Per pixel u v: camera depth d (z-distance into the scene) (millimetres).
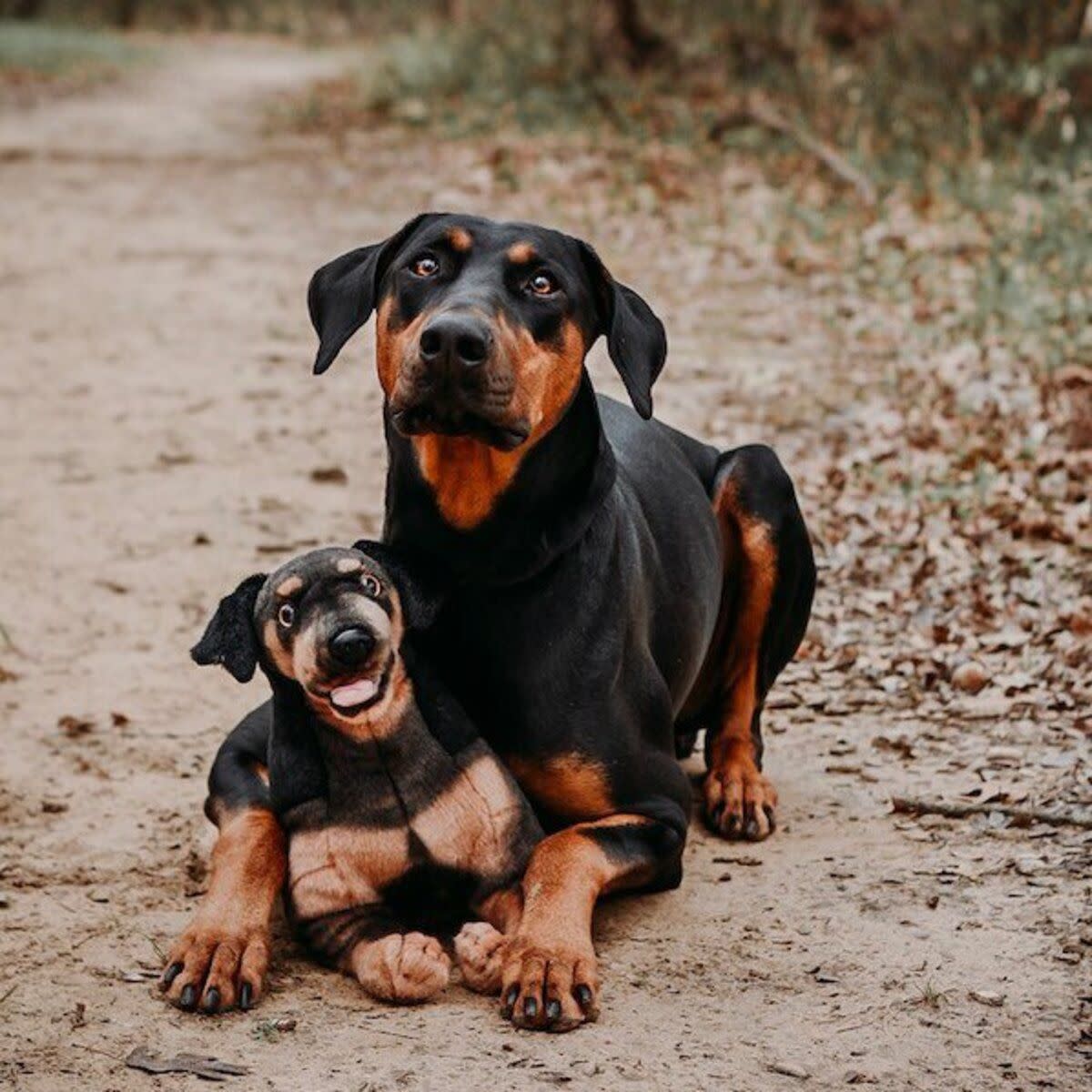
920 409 9055
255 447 9312
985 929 4543
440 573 4492
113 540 7953
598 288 4633
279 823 4449
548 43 22562
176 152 20844
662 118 18906
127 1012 4176
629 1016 4121
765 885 4832
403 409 4246
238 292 13055
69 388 10516
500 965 4168
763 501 5547
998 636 6566
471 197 15883
